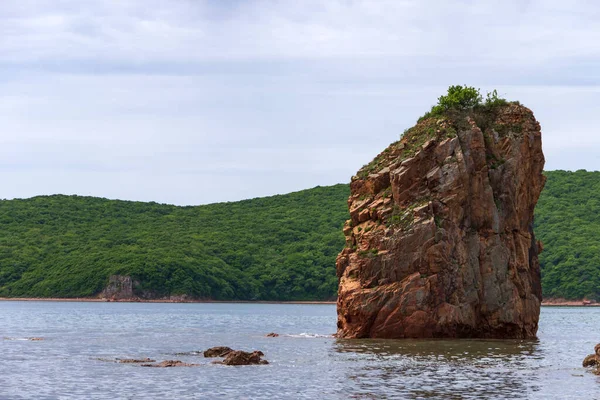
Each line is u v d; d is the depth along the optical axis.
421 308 66.75
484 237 69.56
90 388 44.78
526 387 44.16
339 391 43.03
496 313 68.69
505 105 74.19
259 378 47.50
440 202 68.50
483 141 70.94
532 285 73.81
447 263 67.25
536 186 73.00
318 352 59.88
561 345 67.81
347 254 71.81
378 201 71.00
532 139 72.25
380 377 47.47
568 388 43.97
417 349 60.44
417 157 69.25
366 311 67.44
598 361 51.25
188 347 69.19
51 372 51.06
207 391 43.44
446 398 41.03
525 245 72.06
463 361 54.16
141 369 52.00
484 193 69.62
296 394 42.31
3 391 44.12
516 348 62.62
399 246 67.50
